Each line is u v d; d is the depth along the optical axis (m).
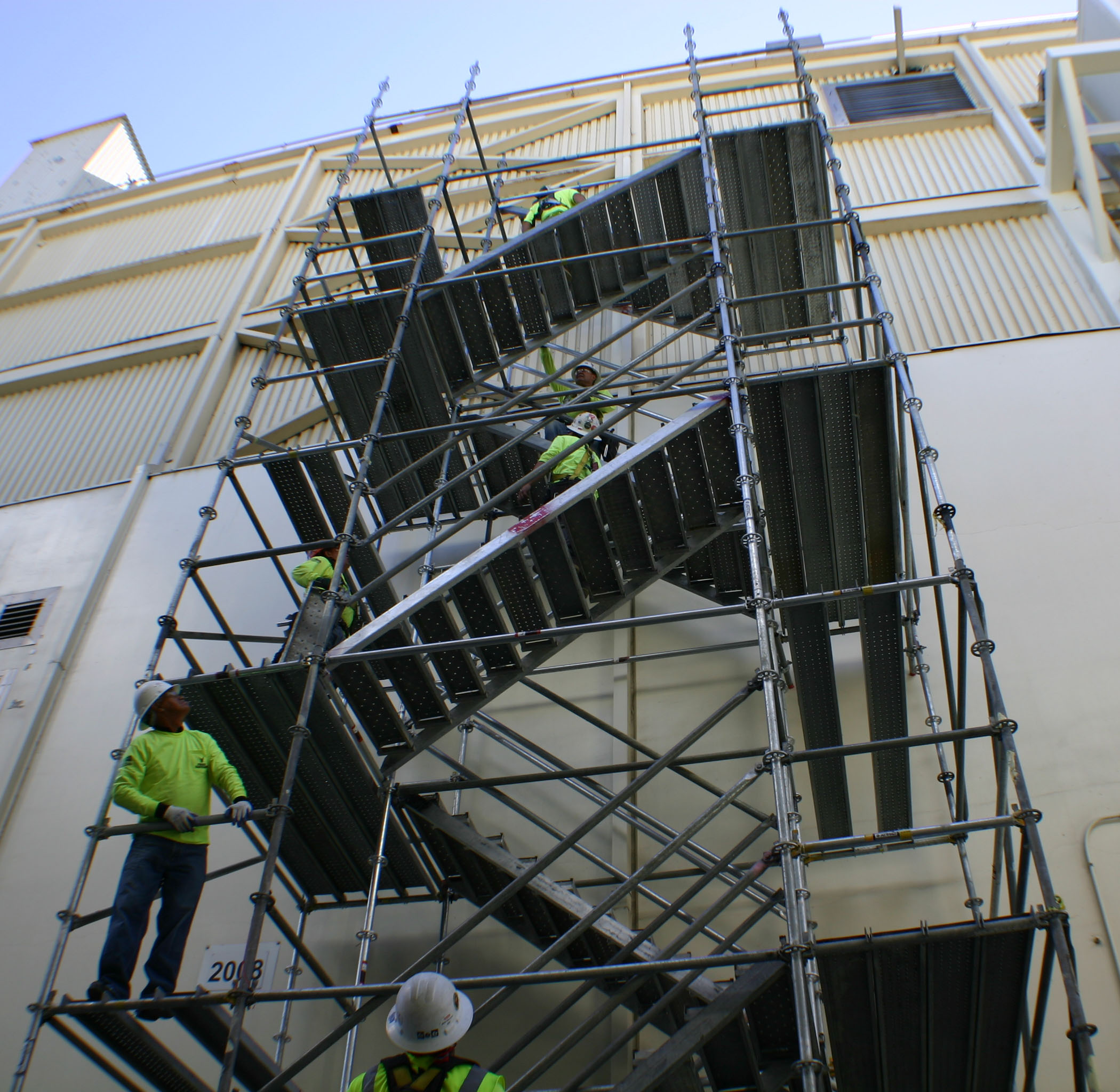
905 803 8.02
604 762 9.15
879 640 7.70
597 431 7.80
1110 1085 6.68
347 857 8.02
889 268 13.02
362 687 7.10
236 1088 7.93
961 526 9.74
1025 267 12.56
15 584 11.88
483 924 8.44
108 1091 8.10
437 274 10.75
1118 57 13.12
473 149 16.89
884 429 7.25
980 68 15.45
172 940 5.78
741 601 8.99
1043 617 8.98
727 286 8.53
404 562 7.44
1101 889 7.48
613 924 7.32
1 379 15.56
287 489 9.10
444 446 8.54
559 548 7.34
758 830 6.14
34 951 8.88
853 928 7.72
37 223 18.84
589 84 17.05
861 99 15.59
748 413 7.30
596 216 10.04
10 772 10.04
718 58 16.27
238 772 7.25
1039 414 10.36
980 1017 5.23
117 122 22.31
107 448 13.95
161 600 11.30
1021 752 8.29
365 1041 7.96
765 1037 5.86
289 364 14.41
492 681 7.63
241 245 16.56
